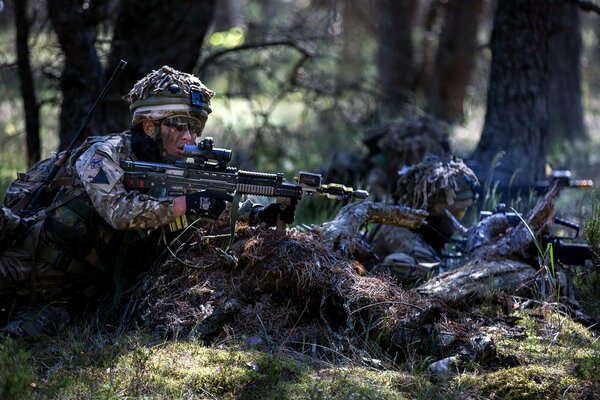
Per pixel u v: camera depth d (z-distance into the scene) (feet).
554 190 42.29
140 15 64.08
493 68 61.05
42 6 68.80
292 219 36.47
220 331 35.14
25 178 37.42
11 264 35.53
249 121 110.11
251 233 37.42
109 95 62.95
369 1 108.78
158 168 34.81
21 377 29.53
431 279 39.37
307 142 85.05
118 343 33.55
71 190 35.88
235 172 34.83
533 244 41.45
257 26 83.10
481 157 60.29
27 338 34.65
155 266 37.60
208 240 37.55
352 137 85.15
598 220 39.93
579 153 85.51
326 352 34.40
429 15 121.19
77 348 33.50
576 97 99.30
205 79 78.48
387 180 59.93
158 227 36.76
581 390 30.71
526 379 31.22
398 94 97.40
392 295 36.17
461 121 107.86
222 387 30.91
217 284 36.35
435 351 33.63
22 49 60.80
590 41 151.84
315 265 35.96
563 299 39.81
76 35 56.39
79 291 37.27
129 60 63.82
